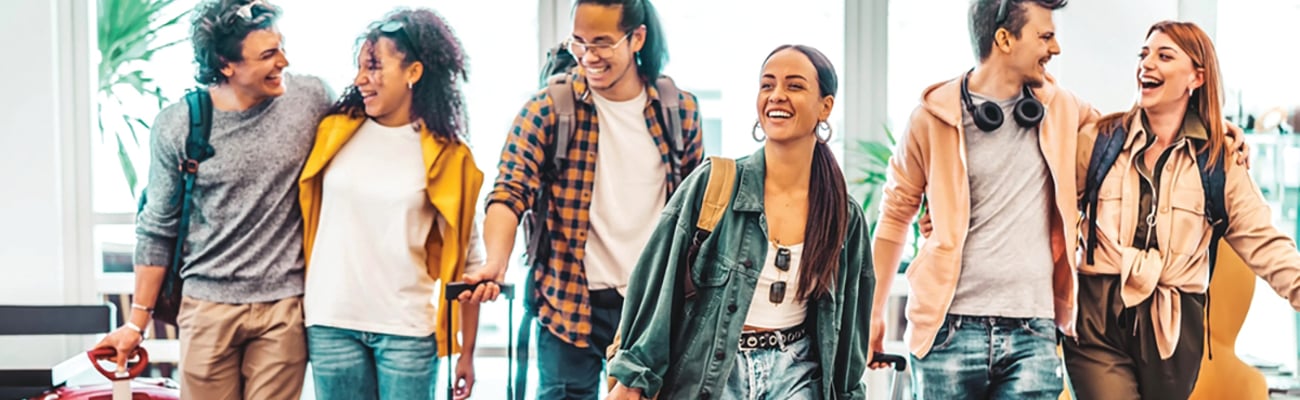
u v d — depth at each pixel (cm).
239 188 316
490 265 317
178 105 316
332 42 373
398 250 318
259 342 325
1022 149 328
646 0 326
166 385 358
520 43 380
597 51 323
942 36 390
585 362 335
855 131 389
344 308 319
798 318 280
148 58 386
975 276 329
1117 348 338
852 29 387
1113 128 336
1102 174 335
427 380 325
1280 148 371
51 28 371
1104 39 364
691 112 331
